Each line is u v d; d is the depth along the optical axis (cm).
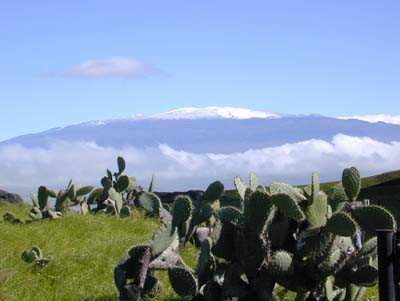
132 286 1113
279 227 995
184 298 1110
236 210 1018
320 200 971
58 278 1327
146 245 1119
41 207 2266
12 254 1498
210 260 1069
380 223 987
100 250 1608
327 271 980
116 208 2402
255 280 993
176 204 1128
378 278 906
